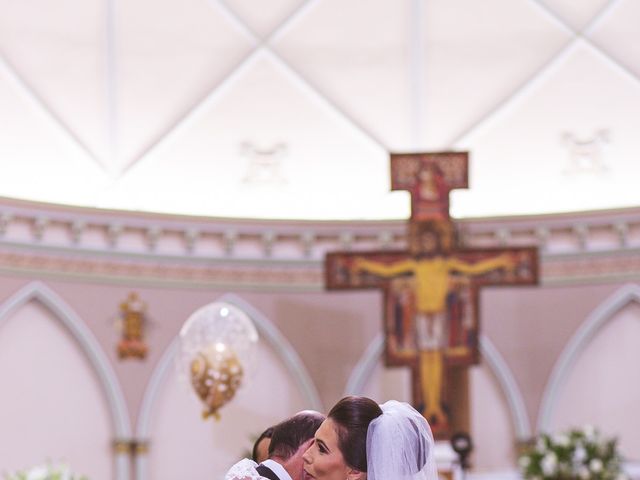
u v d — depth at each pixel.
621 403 14.69
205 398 10.24
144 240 14.62
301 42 14.86
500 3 14.59
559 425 14.73
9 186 14.43
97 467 14.04
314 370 14.86
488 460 14.70
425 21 14.76
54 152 14.66
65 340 14.12
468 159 13.60
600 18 14.64
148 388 14.37
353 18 14.70
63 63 14.48
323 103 15.15
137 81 14.77
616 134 15.21
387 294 13.63
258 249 15.01
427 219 13.62
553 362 14.84
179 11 14.45
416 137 15.39
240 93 15.04
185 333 10.34
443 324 13.57
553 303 14.94
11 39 14.20
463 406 14.86
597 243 14.92
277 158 15.32
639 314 14.83
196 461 14.40
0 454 13.56
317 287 15.01
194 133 15.09
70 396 14.03
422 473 4.99
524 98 15.16
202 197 15.25
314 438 4.98
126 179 15.01
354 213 15.48
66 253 14.16
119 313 14.37
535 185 15.41
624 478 12.43
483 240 15.05
